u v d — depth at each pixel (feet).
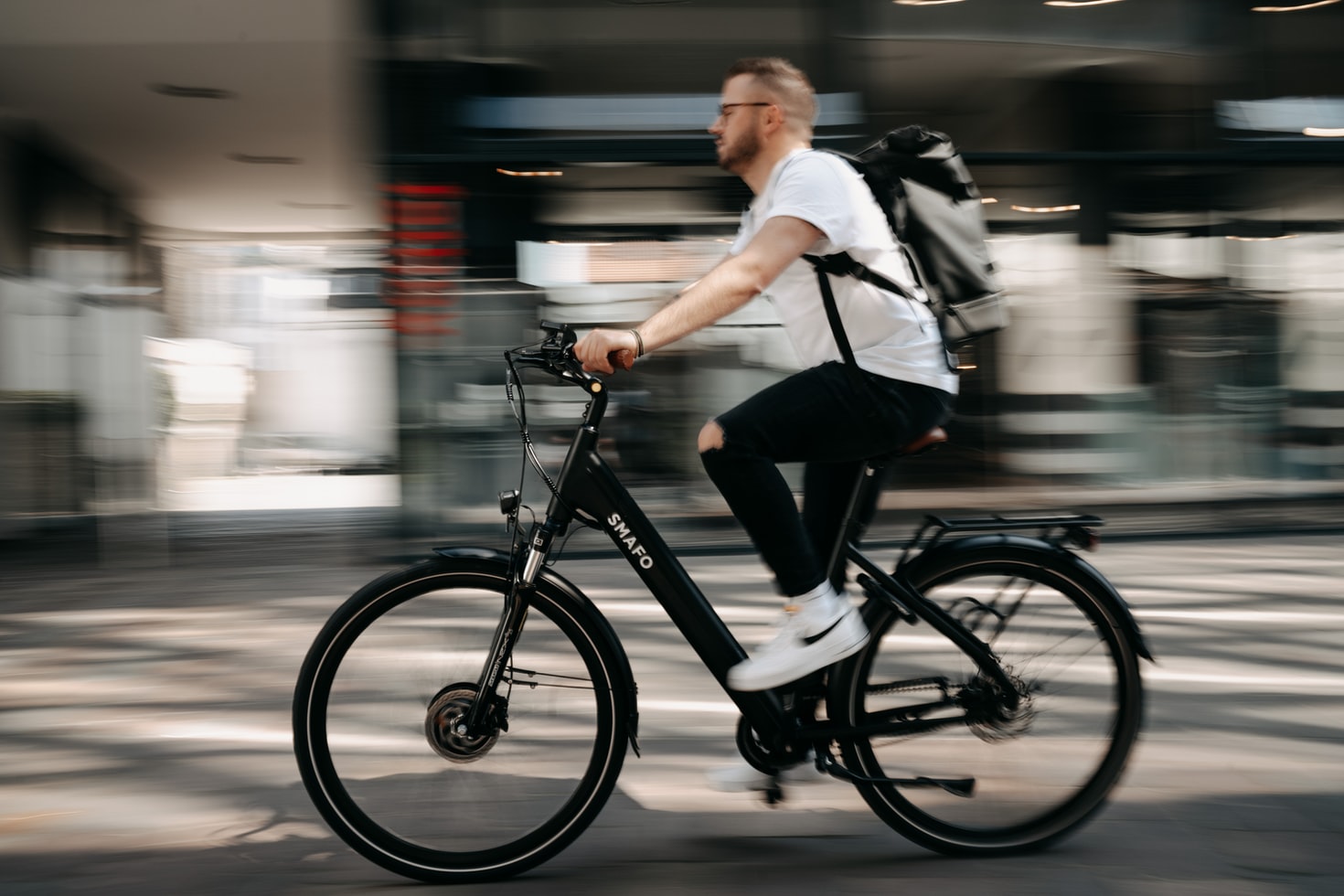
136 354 26.84
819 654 7.50
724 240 20.06
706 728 10.48
